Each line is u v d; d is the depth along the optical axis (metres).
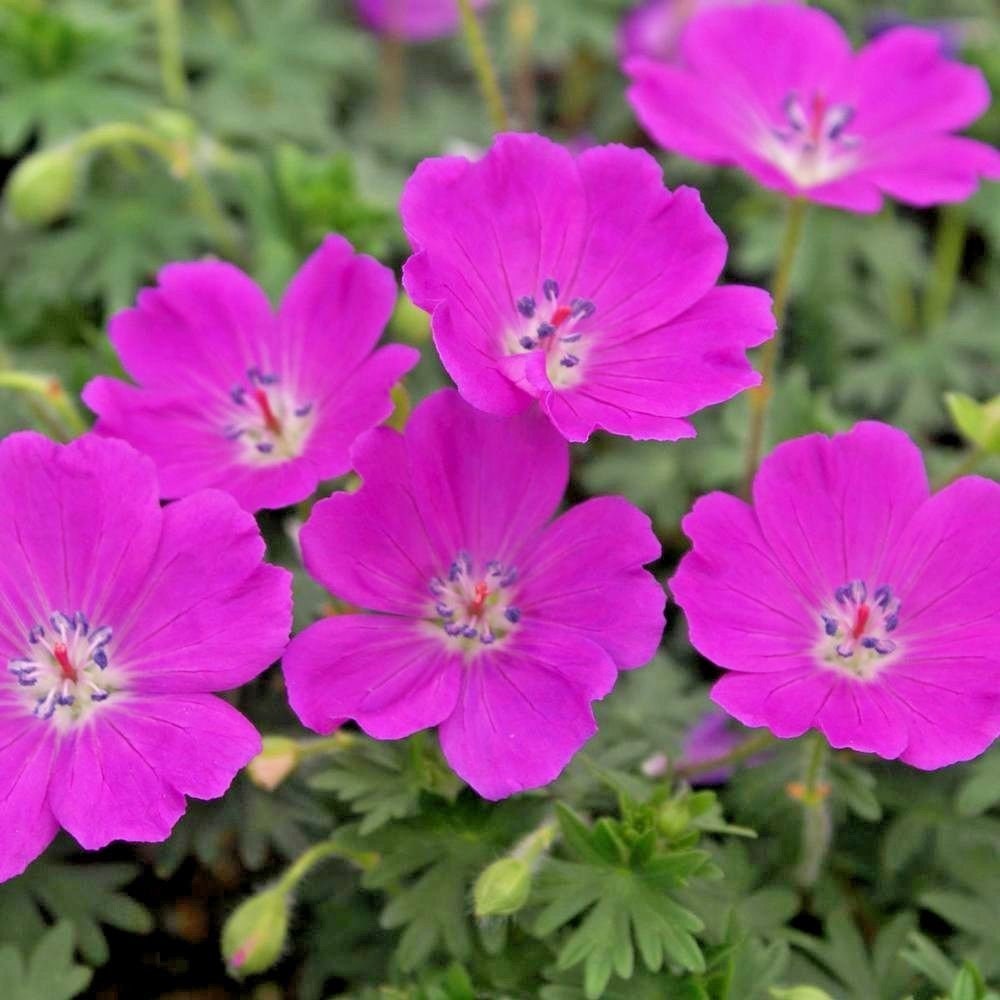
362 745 0.34
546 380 0.32
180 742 0.32
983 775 0.36
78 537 0.33
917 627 0.34
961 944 0.36
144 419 0.35
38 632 0.33
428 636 0.34
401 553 0.33
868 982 0.36
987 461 0.41
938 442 0.44
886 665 0.34
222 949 0.35
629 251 0.34
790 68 0.40
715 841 0.37
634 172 0.34
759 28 0.40
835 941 0.36
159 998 0.38
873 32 0.47
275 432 0.35
